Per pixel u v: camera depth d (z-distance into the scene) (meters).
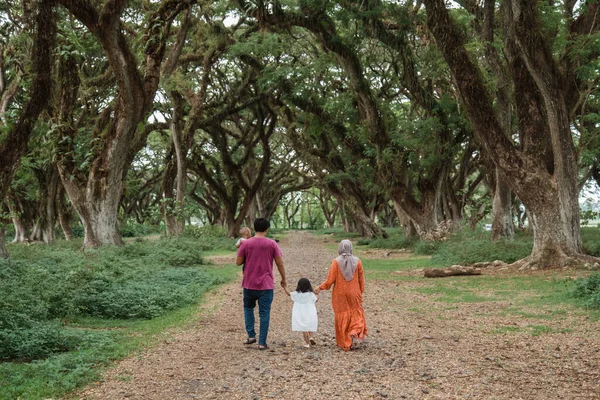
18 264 14.04
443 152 27.66
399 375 6.11
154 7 26.91
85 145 24.84
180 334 8.70
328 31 24.67
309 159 39.81
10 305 8.30
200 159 40.69
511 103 21.36
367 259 25.64
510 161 16.80
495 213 24.17
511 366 6.38
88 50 26.23
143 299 10.90
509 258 19.05
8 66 22.14
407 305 11.57
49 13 14.92
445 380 5.87
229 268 20.56
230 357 7.18
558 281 13.80
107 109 24.56
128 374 6.34
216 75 37.09
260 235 7.92
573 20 18.28
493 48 19.36
